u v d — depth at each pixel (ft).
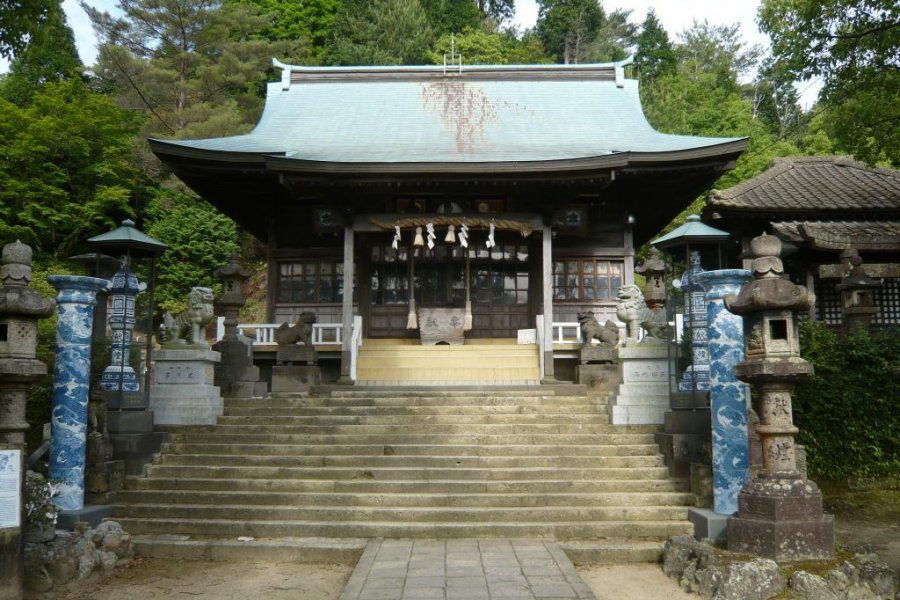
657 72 151.12
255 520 28.73
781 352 22.79
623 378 36.70
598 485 30.58
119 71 104.68
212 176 55.57
